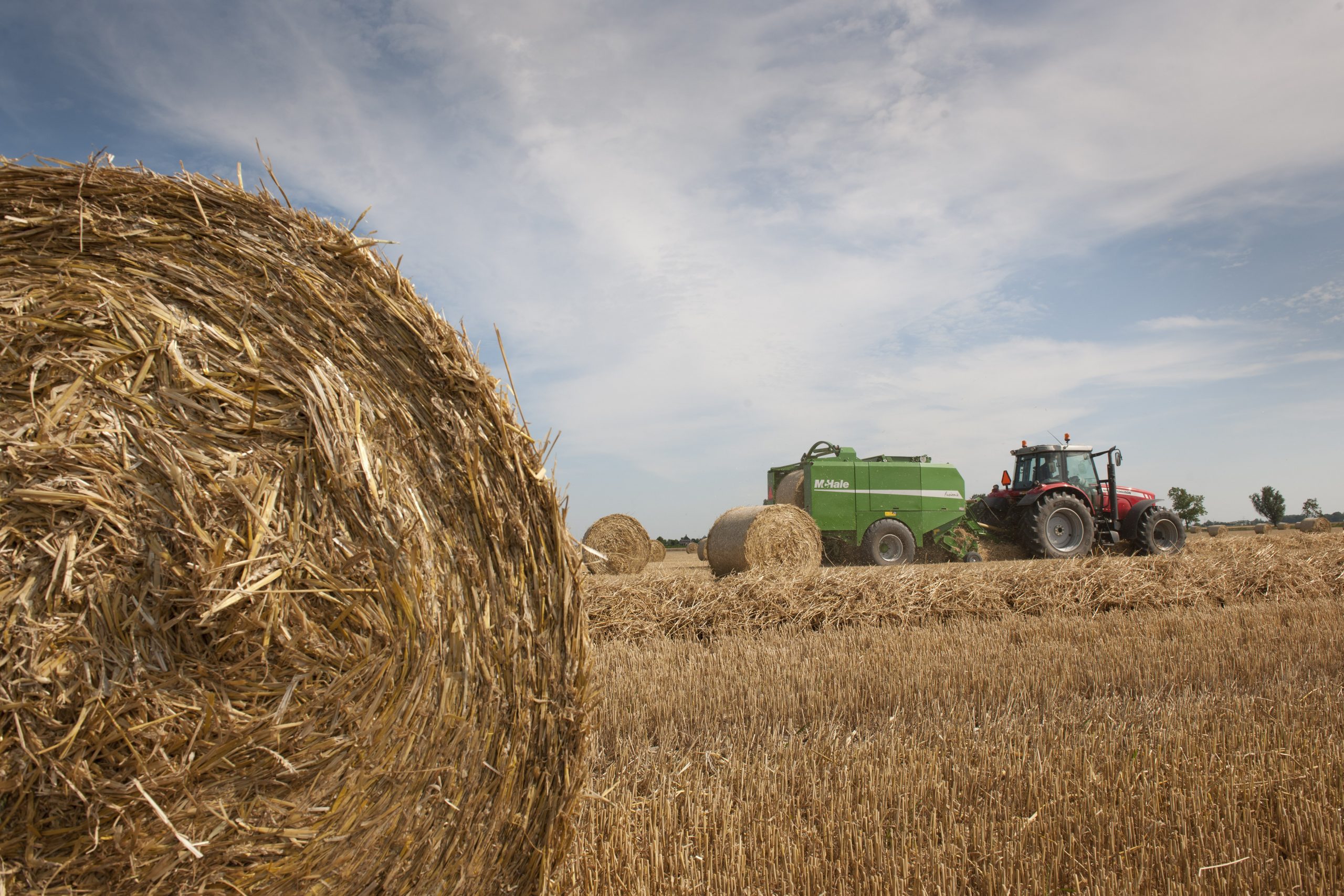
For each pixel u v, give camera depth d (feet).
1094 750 13.24
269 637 7.47
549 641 9.23
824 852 9.82
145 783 6.91
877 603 28.50
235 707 7.35
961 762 12.87
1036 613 30.30
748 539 38.17
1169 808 11.00
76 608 6.93
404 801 8.15
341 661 7.82
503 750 8.82
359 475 8.20
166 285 8.04
